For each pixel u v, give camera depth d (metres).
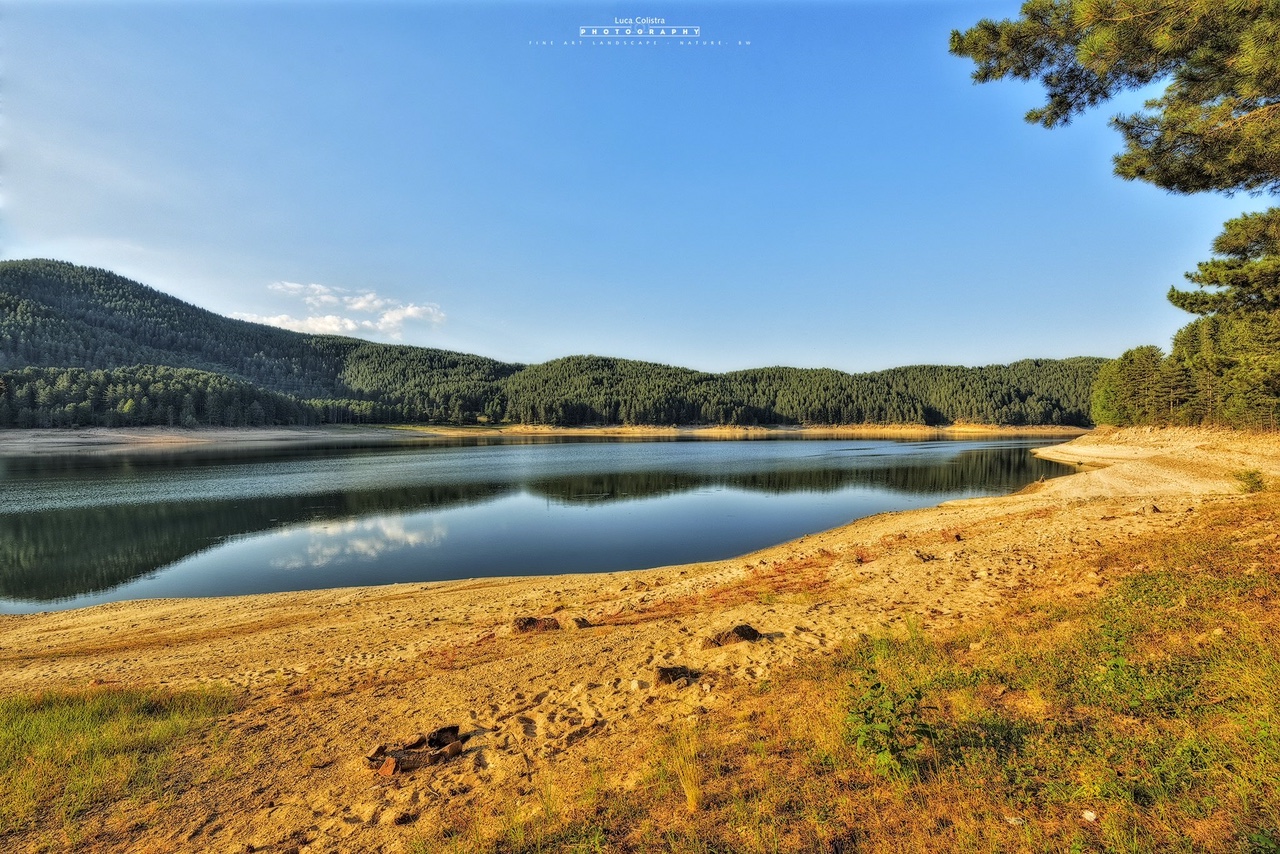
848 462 65.44
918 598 10.37
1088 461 61.50
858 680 6.51
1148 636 6.39
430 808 5.20
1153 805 3.67
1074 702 5.22
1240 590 7.14
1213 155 7.34
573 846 4.19
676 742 5.72
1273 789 3.59
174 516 32.97
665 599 13.36
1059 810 3.82
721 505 36.41
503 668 8.93
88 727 7.56
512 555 24.25
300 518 32.53
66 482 46.56
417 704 7.87
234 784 6.04
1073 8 6.61
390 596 17.33
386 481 48.69
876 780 4.46
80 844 5.13
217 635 13.82
